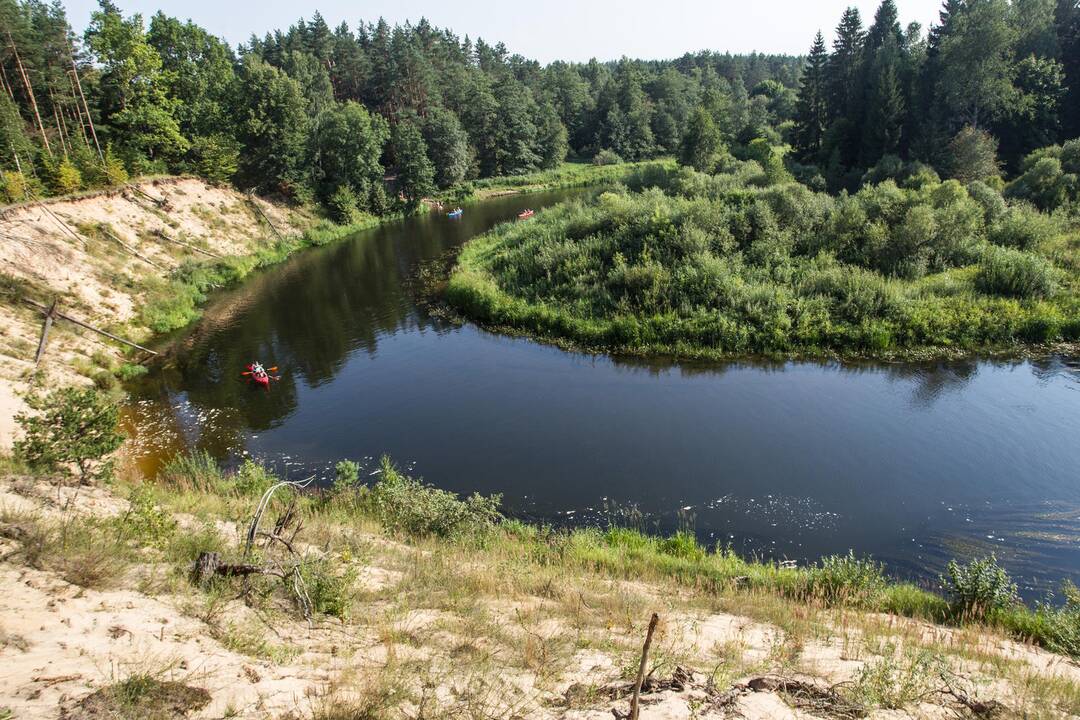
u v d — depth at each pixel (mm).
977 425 20422
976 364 24641
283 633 6980
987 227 33406
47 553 7355
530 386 25312
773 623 9805
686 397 23516
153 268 37656
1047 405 21391
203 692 5098
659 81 115562
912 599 11750
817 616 10281
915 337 26266
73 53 49500
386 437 21672
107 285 32812
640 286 30578
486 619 8531
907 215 31406
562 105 106250
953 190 34875
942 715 6227
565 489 17922
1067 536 14938
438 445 20906
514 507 17172
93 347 27516
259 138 55969
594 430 21375
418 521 14188
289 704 5266
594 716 5570
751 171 53469
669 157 99375
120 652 5621
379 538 12836
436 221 63469
